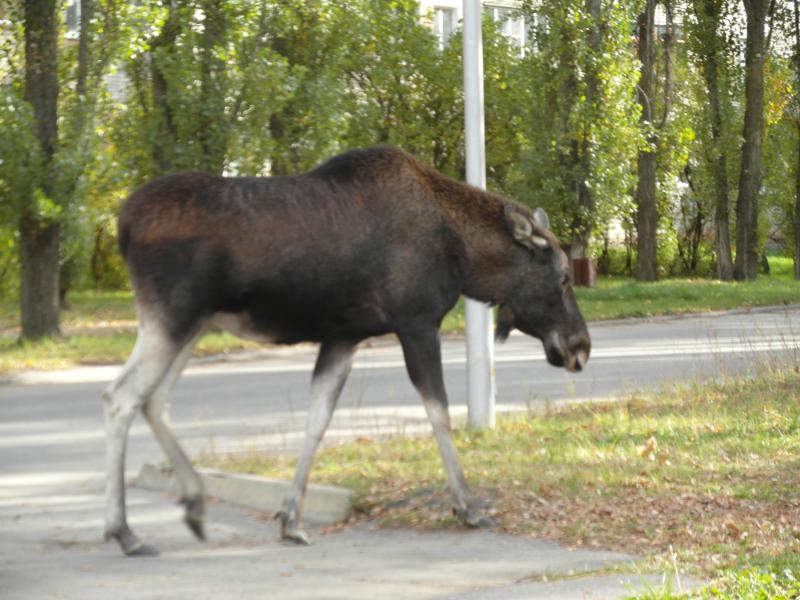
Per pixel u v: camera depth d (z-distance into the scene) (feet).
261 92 99.60
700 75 191.83
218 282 27.58
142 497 37.09
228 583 24.99
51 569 26.50
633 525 30.12
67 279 127.65
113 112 102.01
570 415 49.62
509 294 31.14
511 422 47.67
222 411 57.98
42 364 80.84
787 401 49.85
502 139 168.55
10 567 26.73
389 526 31.32
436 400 29.71
